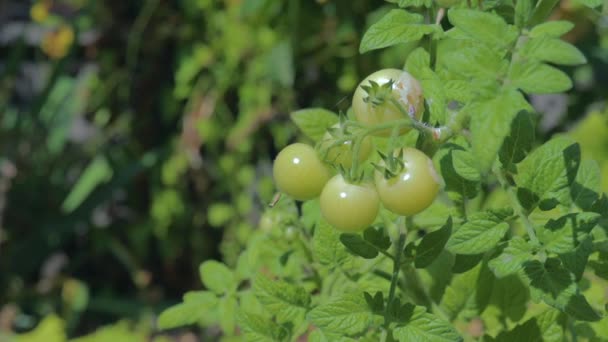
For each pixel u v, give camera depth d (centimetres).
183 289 285
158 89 279
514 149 78
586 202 79
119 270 299
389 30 76
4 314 279
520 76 68
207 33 260
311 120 87
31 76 329
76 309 280
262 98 252
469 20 71
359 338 82
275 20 247
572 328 89
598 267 81
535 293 74
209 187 268
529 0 72
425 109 80
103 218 291
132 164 272
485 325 95
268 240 98
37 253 286
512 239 76
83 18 284
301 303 87
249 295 96
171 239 278
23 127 294
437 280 94
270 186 252
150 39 270
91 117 292
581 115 227
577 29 206
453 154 78
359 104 77
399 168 74
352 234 80
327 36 240
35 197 289
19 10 338
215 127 262
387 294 89
